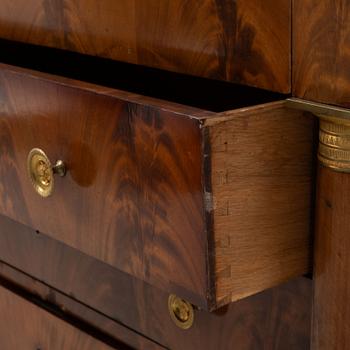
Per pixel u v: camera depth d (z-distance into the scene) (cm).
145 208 96
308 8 88
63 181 108
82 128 102
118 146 98
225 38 97
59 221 112
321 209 95
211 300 91
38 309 147
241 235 92
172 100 119
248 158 90
